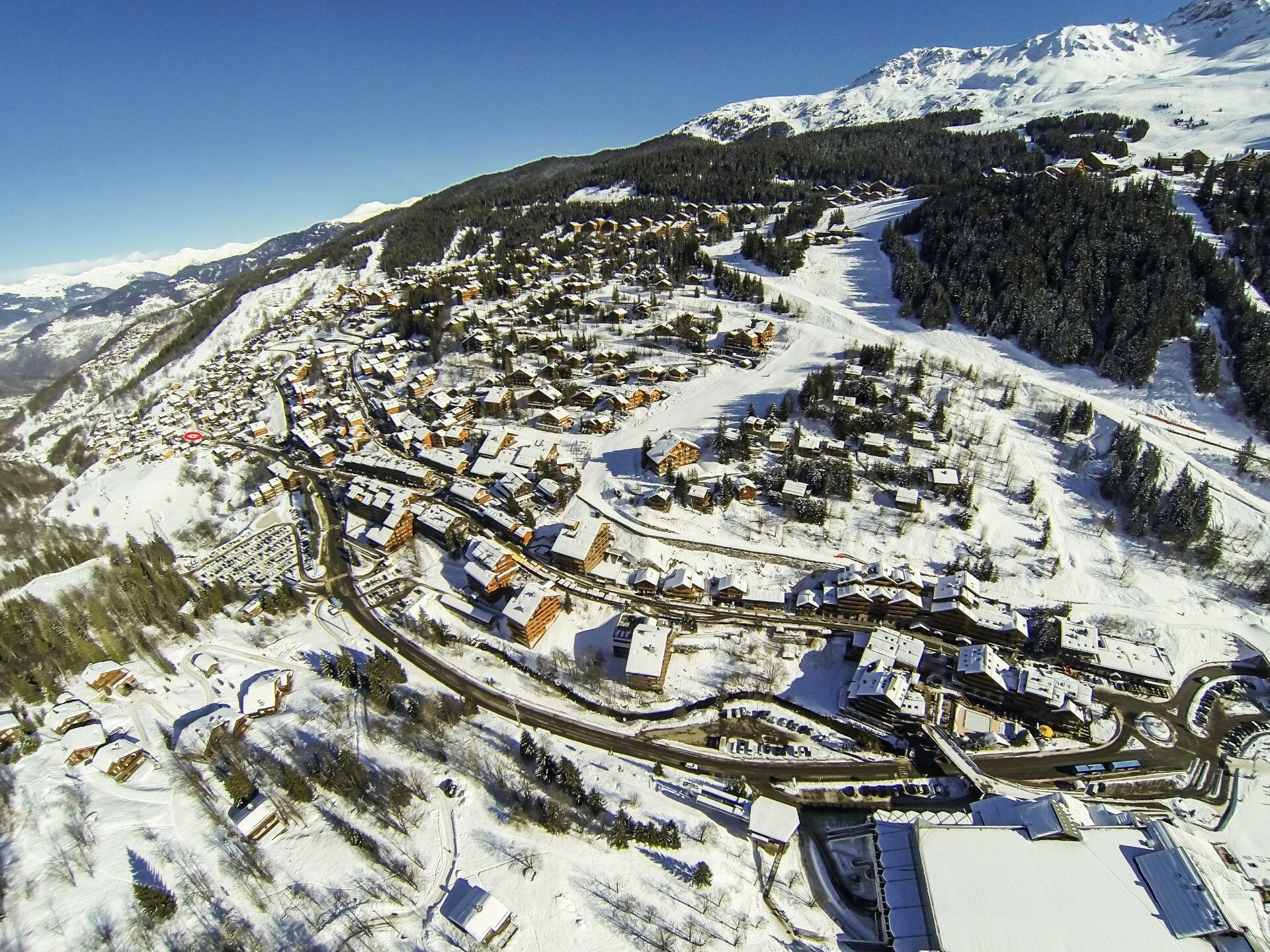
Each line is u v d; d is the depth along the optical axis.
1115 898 60.28
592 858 65.69
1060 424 129.50
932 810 74.31
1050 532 109.81
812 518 114.25
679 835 69.00
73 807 68.75
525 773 75.12
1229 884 61.44
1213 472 117.50
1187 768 77.50
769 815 71.94
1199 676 88.94
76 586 109.50
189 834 66.12
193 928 57.28
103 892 59.97
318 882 61.50
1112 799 74.25
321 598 108.50
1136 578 102.56
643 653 90.06
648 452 131.75
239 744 77.19
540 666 93.12
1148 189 197.38
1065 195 196.25
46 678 85.44
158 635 98.38
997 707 85.94
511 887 62.12
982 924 59.06
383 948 56.28
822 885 68.25
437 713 82.56
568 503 126.00
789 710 87.50
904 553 109.06
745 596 102.69
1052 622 93.69
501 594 106.94
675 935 59.72
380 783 72.06
